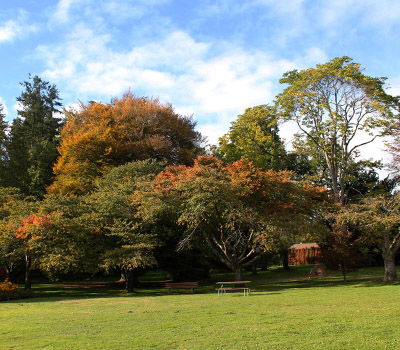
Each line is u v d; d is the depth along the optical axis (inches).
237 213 789.9
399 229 873.5
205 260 1139.9
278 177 876.0
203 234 930.7
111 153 1301.7
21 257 823.7
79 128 1407.5
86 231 787.4
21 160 1515.7
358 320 348.8
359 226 933.2
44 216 753.0
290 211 901.8
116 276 1416.1
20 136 1603.1
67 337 302.0
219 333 306.3
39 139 1777.8
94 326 351.3
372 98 1126.4
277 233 788.6
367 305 462.0
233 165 886.4
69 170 1302.9
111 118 1412.4
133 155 1355.8
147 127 1417.3
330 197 1059.3
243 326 333.7
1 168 1425.9
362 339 272.4
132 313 438.0
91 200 870.4
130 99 1444.4
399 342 261.9
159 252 999.0
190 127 1598.2
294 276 1229.1
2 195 1016.9
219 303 533.0
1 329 341.4
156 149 1332.4
